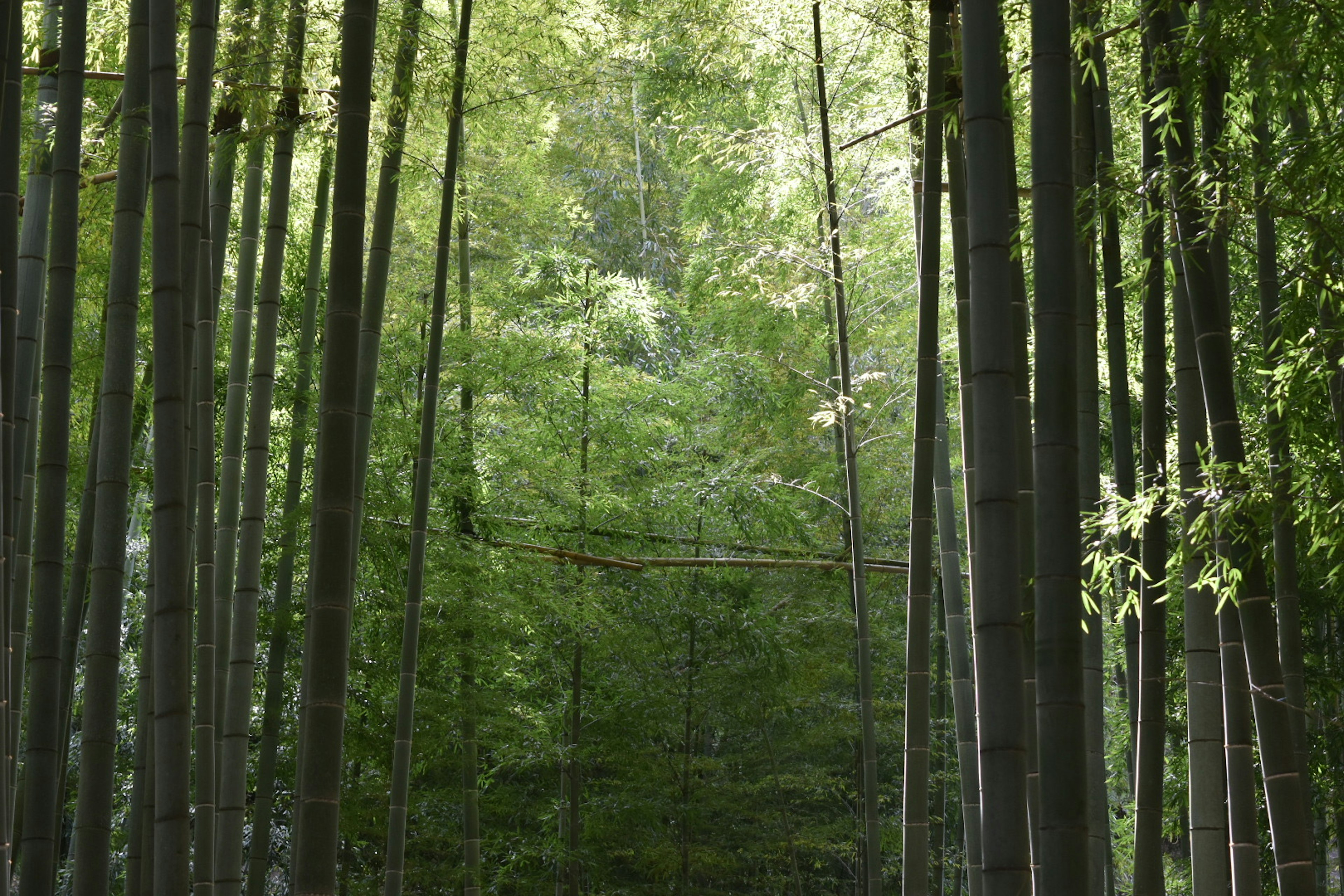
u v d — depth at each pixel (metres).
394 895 6.07
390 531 7.84
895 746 11.38
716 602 9.65
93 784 4.23
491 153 10.21
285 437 8.04
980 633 3.05
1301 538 5.29
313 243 7.03
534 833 9.99
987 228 3.12
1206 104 4.21
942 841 10.34
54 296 4.39
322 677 3.60
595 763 10.11
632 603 9.48
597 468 9.41
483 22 7.02
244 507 6.00
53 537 4.31
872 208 10.51
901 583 11.34
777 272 8.94
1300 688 4.55
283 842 9.23
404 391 8.45
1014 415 3.09
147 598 5.34
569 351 8.98
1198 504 4.29
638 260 15.66
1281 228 5.49
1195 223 4.20
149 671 5.29
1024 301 4.62
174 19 3.96
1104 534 4.66
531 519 8.92
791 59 8.66
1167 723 7.67
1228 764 4.23
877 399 11.39
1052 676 2.94
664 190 16.58
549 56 7.52
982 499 3.08
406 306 8.43
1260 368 5.39
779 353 10.88
